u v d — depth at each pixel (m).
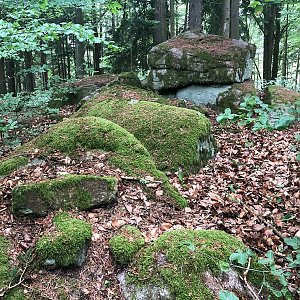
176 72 8.53
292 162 5.51
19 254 2.90
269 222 3.70
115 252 2.83
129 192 3.71
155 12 14.11
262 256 3.12
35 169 3.98
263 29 19.47
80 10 13.28
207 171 5.16
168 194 3.84
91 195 3.43
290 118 2.09
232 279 2.55
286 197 4.29
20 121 7.90
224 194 4.39
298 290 2.45
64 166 4.04
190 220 3.56
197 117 5.58
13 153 4.46
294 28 17.67
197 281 2.50
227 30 12.18
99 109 6.52
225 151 6.19
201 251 2.66
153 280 2.55
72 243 2.82
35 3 6.50
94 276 2.76
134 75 8.65
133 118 5.73
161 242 2.80
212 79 8.33
